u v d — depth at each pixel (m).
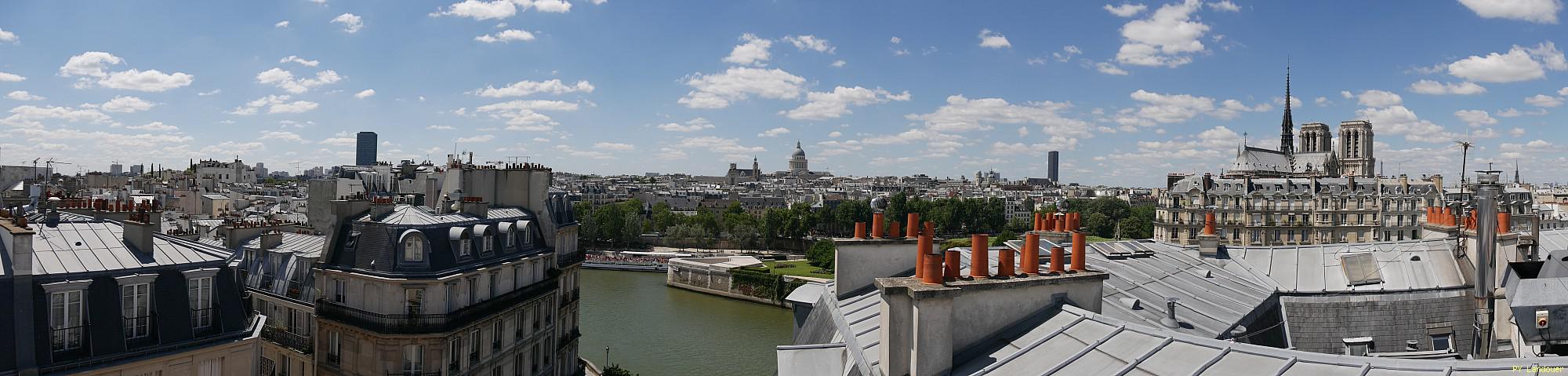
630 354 172.00
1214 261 74.31
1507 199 67.44
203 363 60.91
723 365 163.75
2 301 52.31
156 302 59.53
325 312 90.75
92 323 55.94
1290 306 65.25
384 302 86.56
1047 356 37.06
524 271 107.25
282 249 105.88
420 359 86.94
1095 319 39.38
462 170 117.44
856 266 58.69
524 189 117.19
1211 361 33.00
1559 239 80.75
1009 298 41.34
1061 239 76.50
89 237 62.19
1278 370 31.38
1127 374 33.56
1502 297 52.09
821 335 56.41
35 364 52.41
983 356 38.94
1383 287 66.19
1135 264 68.56
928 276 38.00
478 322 92.94
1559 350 37.66
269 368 100.31
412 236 87.75
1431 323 63.53
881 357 38.44
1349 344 62.09
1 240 55.53
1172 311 50.22
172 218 177.50
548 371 115.81
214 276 63.69
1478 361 28.98
